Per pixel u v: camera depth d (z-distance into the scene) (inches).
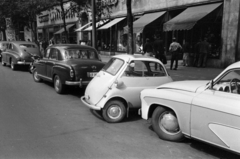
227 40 496.4
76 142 166.6
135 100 214.1
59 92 312.5
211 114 137.6
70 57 317.1
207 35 549.3
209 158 148.3
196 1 560.4
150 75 225.0
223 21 501.7
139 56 227.5
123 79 211.0
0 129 186.1
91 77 296.8
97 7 598.2
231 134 128.9
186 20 516.4
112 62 232.1
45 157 143.8
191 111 148.6
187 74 432.5
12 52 544.1
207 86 151.9
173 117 167.3
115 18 861.2
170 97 161.2
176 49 486.3
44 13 1552.7
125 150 156.2
